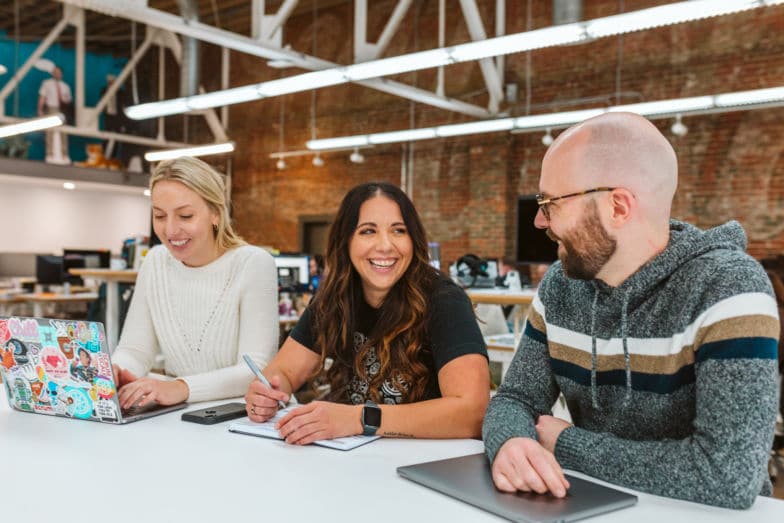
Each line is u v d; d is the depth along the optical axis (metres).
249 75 11.87
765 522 0.96
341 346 1.77
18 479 1.11
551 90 8.94
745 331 1.05
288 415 1.36
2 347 1.57
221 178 2.10
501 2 7.87
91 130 10.79
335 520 0.94
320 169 11.29
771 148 7.46
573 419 1.38
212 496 1.03
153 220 2.03
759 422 1.01
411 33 9.88
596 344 1.27
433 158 10.05
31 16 11.05
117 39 11.92
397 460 1.24
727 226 1.23
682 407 1.17
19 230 10.90
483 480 1.09
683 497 1.04
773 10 7.38
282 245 11.80
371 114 10.65
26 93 11.84
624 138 1.15
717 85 7.74
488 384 1.54
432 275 1.72
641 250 1.18
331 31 10.75
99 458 1.23
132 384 1.62
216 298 2.05
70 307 8.66
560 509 0.96
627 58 8.34
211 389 1.75
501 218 9.27
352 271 1.75
